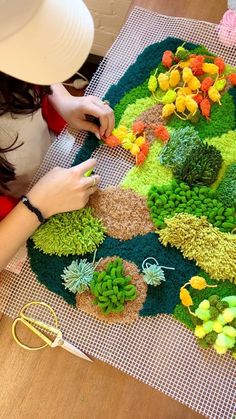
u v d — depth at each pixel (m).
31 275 0.65
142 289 0.62
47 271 0.64
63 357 0.62
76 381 0.61
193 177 0.65
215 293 0.61
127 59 0.74
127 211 0.66
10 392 0.62
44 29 0.41
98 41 1.09
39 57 0.42
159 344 0.61
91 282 0.62
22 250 0.66
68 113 0.71
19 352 0.63
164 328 0.61
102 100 0.72
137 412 0.59
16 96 0.60
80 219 0.66
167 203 0.65
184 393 0.59
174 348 0.60
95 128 0.70
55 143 0.72
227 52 0.72
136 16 0.76
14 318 0.64
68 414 0.60
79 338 0.62
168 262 0.63
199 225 0.63
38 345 0.63
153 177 0.67
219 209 0.63
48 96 0.73
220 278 0.62
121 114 0.71
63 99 0.73
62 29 0.42
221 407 0.58
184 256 0.63
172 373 0.59
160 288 0.62
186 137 0.67
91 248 0.64
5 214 0.69
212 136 0.68
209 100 0.70
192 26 0.74
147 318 0.62
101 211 0.66
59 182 0.65
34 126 0.68
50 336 0.63
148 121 0.70
